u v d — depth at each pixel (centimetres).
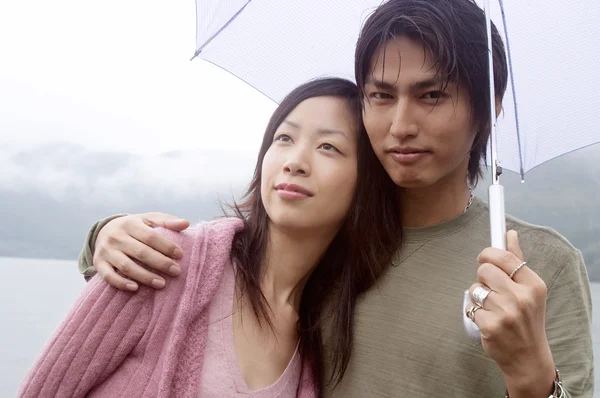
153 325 115
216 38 161
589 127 141
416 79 116
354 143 134
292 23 153
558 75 139
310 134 131
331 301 140
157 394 112
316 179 129
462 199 134
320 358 137
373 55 120
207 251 125
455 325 123
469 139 123
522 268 94
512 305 91
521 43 138
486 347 96
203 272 122
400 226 136
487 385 120
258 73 159
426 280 129
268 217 135
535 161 149
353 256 136
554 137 145
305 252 135
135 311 115
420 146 119
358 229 134
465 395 121
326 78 138
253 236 134
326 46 151
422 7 116
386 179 135
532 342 93
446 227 132
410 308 128
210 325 122
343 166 132
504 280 93
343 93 136
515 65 139
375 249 134
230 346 121
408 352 125
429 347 124
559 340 114
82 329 113
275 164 131
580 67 137
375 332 130
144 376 113
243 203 143
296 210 128
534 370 94
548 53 137
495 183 104
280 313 134
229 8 154
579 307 117
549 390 96
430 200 132
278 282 135
